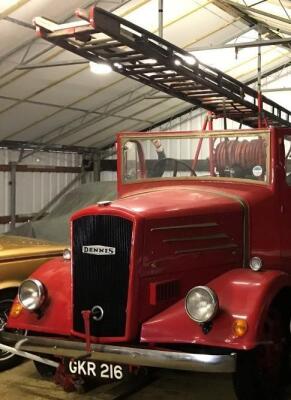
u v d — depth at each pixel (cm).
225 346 285
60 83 869
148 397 366
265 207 377
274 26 866
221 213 355
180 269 332
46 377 405
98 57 437
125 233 313
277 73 1205
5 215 1067
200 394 371
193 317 292
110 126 1164
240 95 556
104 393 373
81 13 373
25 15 645
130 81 938
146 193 388
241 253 368
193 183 410
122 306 311
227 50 980
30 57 759
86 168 1288
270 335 337
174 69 452
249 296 305
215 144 405
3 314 427
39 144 1119
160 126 1284
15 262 435
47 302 347
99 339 315
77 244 328
